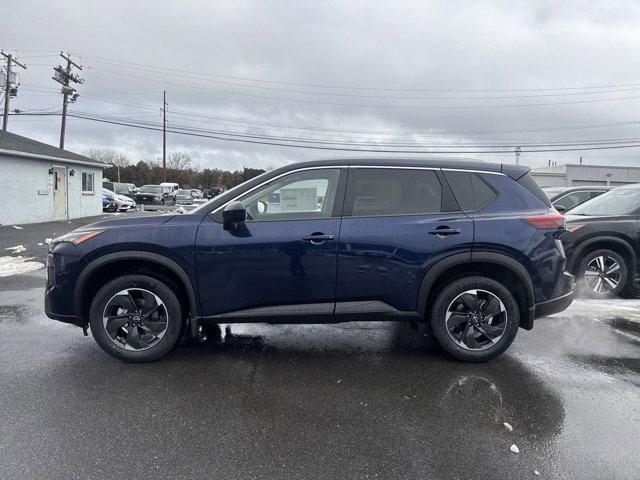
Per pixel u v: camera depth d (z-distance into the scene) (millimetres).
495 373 4027
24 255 10445
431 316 4219
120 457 2756
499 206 4191
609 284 6723
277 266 4000
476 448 2898
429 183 4195
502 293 4133
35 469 2629
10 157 17062
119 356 4102
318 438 2992
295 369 4086
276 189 4121
